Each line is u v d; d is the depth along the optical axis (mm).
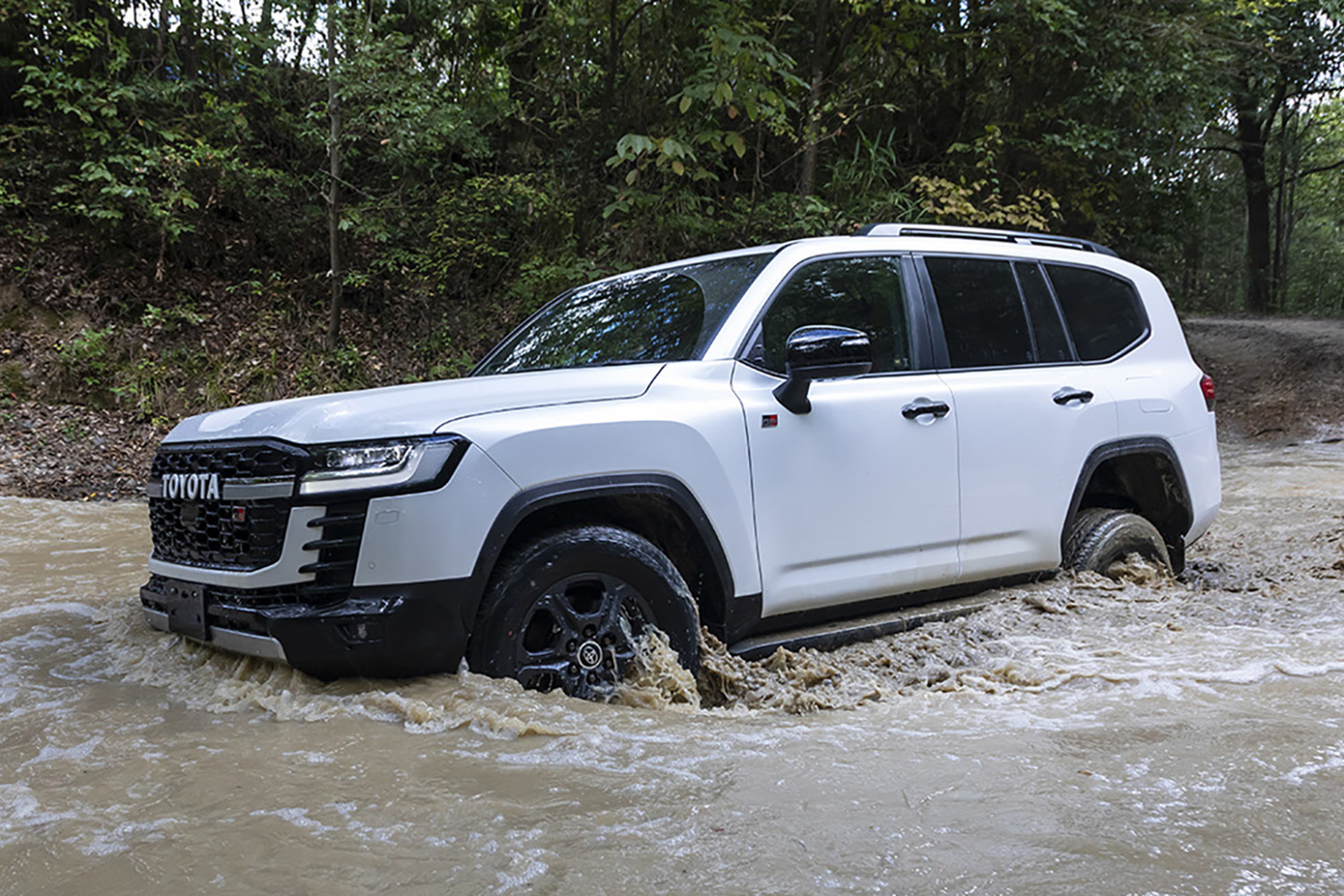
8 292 10734
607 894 1692
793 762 2381
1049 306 4508
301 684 2799
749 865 1803
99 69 11680
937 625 3803
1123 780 2223
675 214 11383
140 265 11570
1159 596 4234
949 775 2281
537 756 2389
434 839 1926
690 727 2670
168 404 10438
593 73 12586
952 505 3883
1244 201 35844
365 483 2727
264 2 12258
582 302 4258
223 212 12289
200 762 2365
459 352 11984
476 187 12609
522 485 2889
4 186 11258
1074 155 14766
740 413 3359
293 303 11844
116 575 5141
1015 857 1818
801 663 3352
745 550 3320
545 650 2930
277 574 2764
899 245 4102
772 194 12273
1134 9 14305
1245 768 2285
